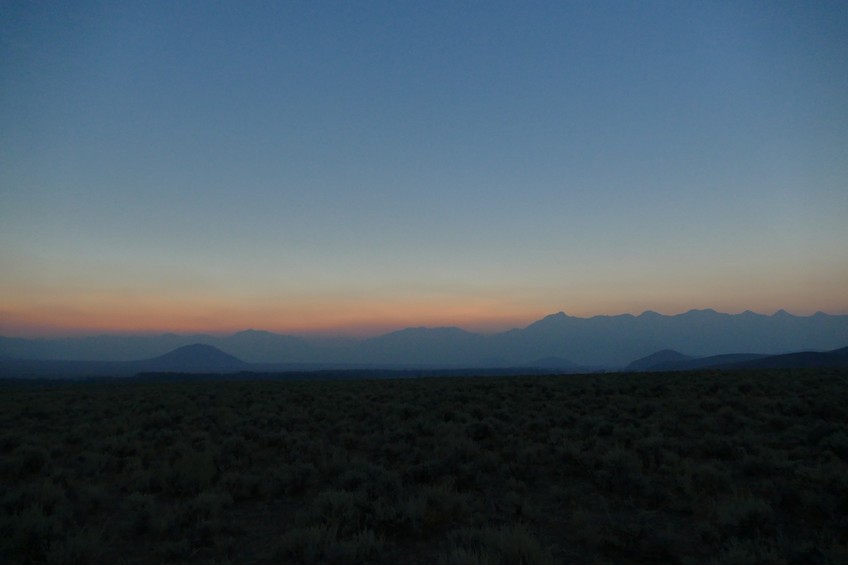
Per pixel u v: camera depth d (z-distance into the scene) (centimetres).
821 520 895
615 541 808
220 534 900
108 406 2486
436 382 3541
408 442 1584
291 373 14038
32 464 1312
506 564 704
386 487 1039
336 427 1844
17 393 3253
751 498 896
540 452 1378
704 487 1073
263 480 1206
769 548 763
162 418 2033
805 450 1300
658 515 959
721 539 818
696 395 2306
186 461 1271
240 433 1767
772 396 2162
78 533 826
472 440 1508
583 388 2669
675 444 1405
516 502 1005
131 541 877
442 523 932
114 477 1292
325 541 786
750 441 1381
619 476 1116
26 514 848
